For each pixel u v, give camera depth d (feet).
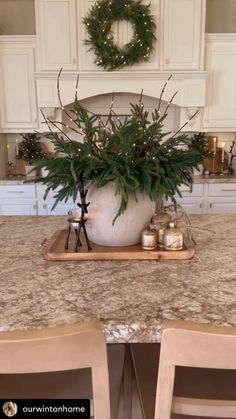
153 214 4.63
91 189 4.36
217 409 2.76
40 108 12.67
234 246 4.94
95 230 4.49
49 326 2.85
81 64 12.39
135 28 11.97
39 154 13.75
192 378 3.57
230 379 3.56
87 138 4.18
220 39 12.68
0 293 3.49
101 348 2.36
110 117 4.35
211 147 14.21
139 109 4.49
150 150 4.22
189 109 12.92
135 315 3.01
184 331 2.30
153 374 3.77
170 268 4.11
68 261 4.36
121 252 4.36
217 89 13.07
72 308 3.15
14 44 12.67
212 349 2.29
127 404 4.21
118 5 11.74
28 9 13.46
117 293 3.45
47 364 2.31
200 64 12.51
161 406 2.58
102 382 2.45
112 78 12.50
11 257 4.58
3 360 2.27
